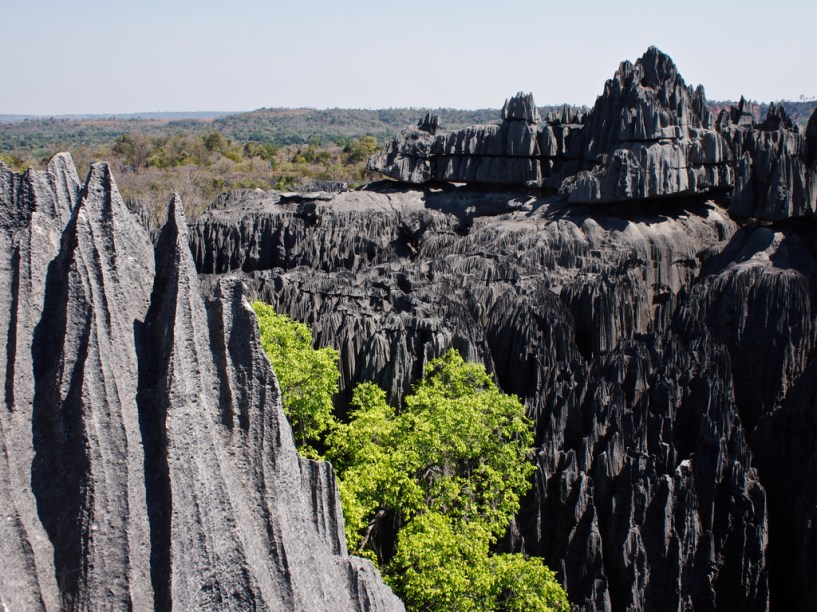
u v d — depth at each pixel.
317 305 54.41
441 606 33.31
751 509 37.09
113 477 20.27
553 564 39.53
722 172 68.38
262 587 21.36
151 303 22.39
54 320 21.27
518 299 51.94
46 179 22.38
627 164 63.44
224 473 21.52
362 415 41.75
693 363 43.28
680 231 64.31
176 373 20.98
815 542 35.28
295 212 81.75
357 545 39.16
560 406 43.03
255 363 22.56
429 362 46.47
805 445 39.66
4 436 20.00
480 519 38.72
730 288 48.28
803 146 55.78
